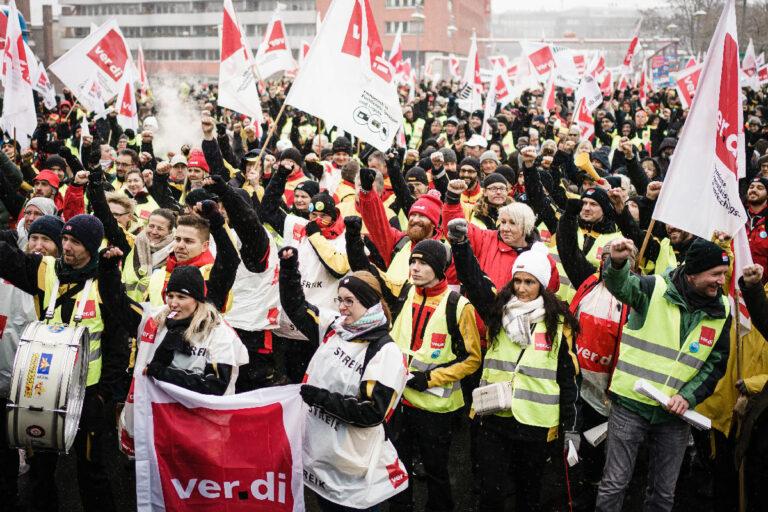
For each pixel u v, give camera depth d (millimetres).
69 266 4750
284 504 4168
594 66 23016
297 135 14094
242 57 9539
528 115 15102
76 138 12734
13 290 4941
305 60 6523
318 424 4102
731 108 4918
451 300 4863
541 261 4695
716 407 5164
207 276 5000
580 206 5348
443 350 4848
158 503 4094
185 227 5098
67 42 85562
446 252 4941
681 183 4910
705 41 42688
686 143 4902
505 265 5965
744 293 4414
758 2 43969
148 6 86562
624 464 4723
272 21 14750
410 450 4918
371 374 3979
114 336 4801
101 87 12492
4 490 4785
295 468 4156
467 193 8617
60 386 4094
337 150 9633
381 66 6703
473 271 4770
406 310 5059
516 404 4582
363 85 6641
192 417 4082
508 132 15141
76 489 5531
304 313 4453
